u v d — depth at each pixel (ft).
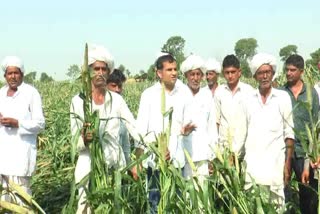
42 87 52.75
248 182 15.42
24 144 16.80
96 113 13.65
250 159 15.58
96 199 13.37
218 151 14.05
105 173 13.71
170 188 13.25
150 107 15.80
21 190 13.65
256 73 15.46
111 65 14.71
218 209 13.94
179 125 15.75
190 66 17.85
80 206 14.16
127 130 16.07
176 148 15.56
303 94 16.98
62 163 23.34
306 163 15.31
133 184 13.50
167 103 15.65
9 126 16.60
